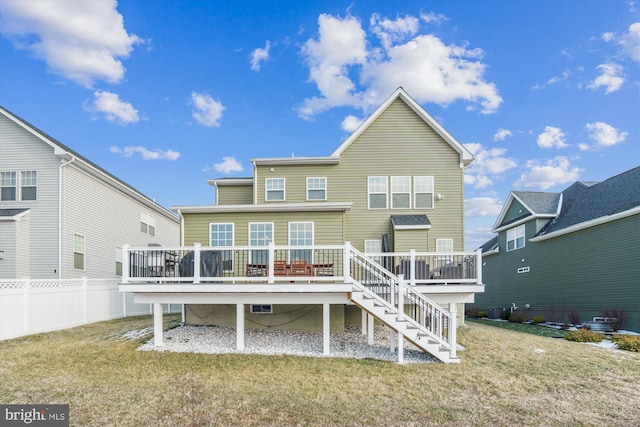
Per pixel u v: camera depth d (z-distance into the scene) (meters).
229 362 8.46
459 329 13.39
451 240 15.20
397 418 5.73
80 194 16.44
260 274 11.12
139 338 10.56
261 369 8.03
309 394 6.65
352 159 15.73
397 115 15.84
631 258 14.88
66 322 12.55
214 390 6.73
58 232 15.07
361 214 15.44
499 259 25.47
